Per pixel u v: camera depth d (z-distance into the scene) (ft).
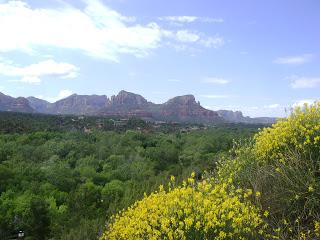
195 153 166.40
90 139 277.23
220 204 16.44
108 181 183.83
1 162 205.05
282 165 17.75
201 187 18.01
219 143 171.94
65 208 136.56
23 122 364.99
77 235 68.69
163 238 16.53
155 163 201.87
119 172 189.98
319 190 16.19
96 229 47.24
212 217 15.69
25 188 161.48
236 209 15.85
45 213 133.08
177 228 15.67
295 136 19.44
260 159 20.03
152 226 17.25
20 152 224.53
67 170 182.60
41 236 130.82
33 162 210.38
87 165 206.69
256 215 16.06
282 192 16.94
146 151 221.87
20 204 136.56
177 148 231.50
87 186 147.74
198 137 258.78
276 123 20.71
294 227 15.94
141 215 17.46
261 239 15.98
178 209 16.75
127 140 264.52
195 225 15.75
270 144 19.67
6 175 169.89
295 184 16.70
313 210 16.03
